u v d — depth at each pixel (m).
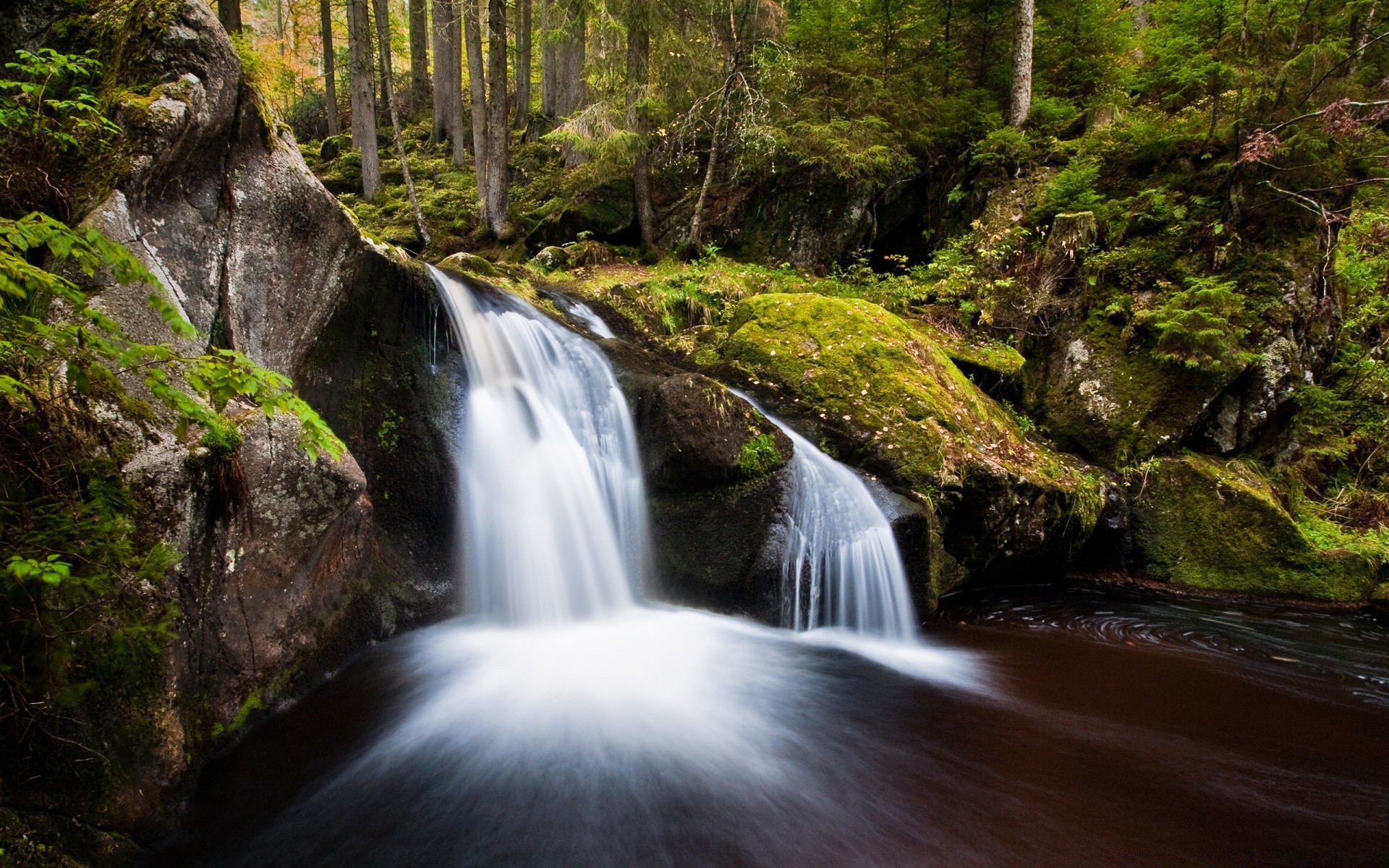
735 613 6.18
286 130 5.23
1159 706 5.04
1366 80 8.90
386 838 3.39
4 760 2.65
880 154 12.31
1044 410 9.25
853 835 3.54
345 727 4.19
